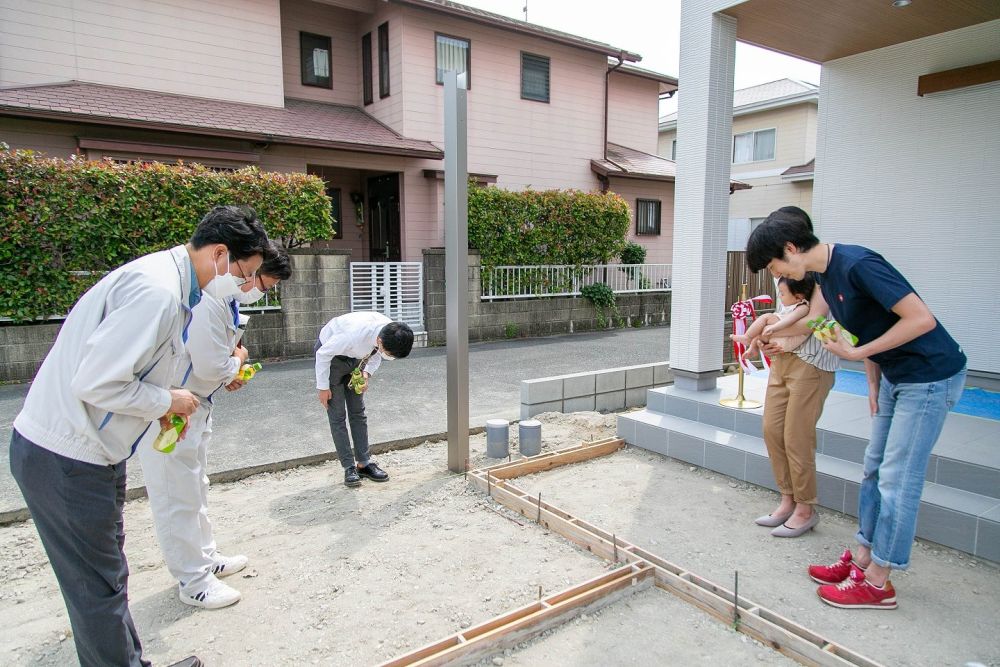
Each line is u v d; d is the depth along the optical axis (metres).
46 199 6.73
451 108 4.05
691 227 4.98
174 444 2.12
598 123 14.41
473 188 10.30
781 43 5.57
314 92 12.21
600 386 6.06
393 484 4.17
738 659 2.36
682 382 5.21
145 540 3.38
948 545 3.17
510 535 3.42
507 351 9.53
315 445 4.77
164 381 2.07
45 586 2.95
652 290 13.05
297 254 8.40
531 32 12.62
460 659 2.30
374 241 12.87
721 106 4.84
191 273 2.18
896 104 5.66
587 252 11.88
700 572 3.01
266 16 10.71
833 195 6.21
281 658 2.38
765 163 18.50
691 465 4.50
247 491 4.06
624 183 14.89
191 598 2.72
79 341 1.89
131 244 7.27
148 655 2.39
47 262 6.89
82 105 8.57
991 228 5.14
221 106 10.25
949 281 5.44
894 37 5.40
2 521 3.53
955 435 3.82
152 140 9.19
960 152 5.29
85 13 9.21
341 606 2.72
